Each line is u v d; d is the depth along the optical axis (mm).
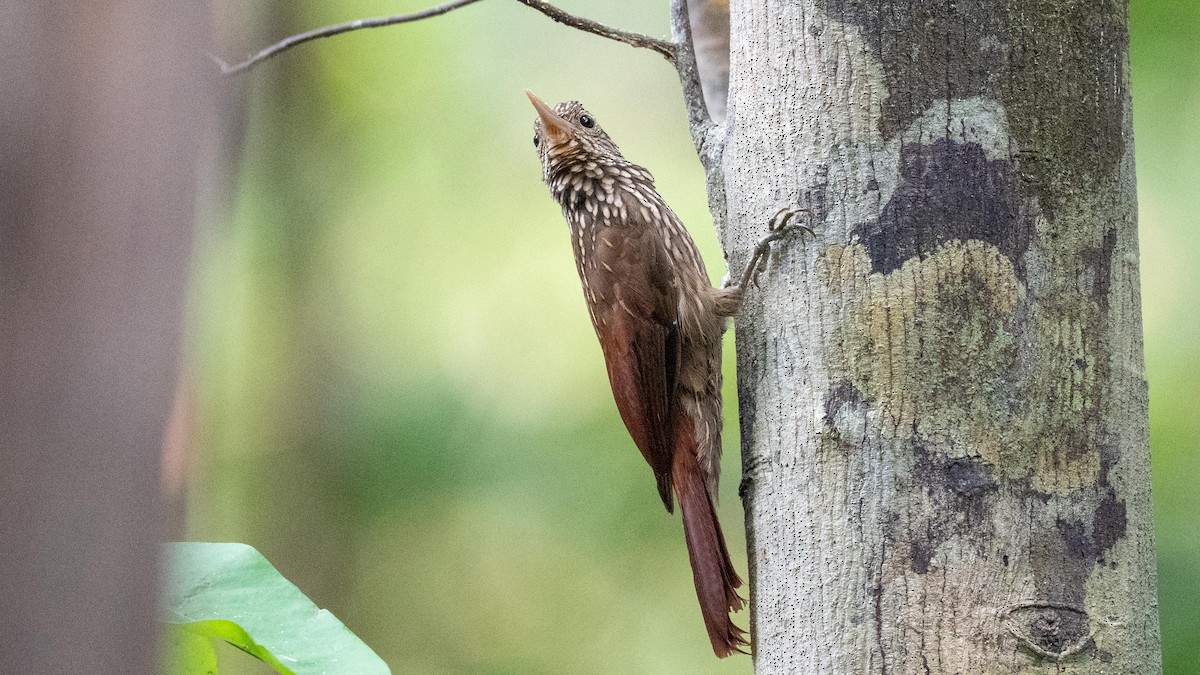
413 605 6719
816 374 6258
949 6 6254
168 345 4312
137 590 4270
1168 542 6516
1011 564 6234
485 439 6703
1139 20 6605
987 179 6250
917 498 6242
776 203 6273
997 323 6242
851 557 6246
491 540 6699
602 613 6699
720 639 6352
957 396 6242
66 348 4125
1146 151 6609
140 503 4266
